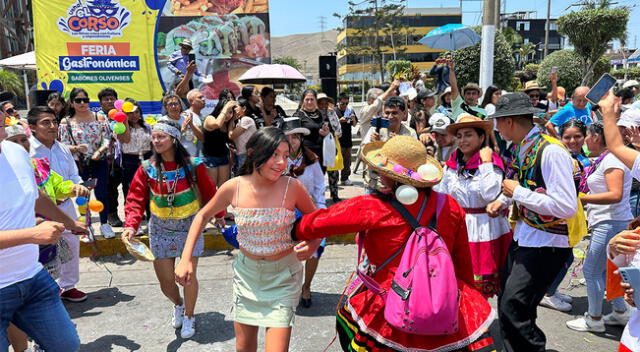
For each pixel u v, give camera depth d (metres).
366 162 2.47
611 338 3.89
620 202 3.72
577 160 4.41
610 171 3.56
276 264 2.87
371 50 61.03
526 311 3.03
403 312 2.26
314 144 6.80
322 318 4.33
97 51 10.70
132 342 3.93
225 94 6.66
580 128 4.64
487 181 3.22
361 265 2.67
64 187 3.93
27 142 3.70
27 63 16.17
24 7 39.53
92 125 6.01
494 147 3.47
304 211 2.96
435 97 7.01
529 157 2.99
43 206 3.01
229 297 4.78
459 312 2.41
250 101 6.59
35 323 2.71
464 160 3.54
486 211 3.35
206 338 3.98
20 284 2.57
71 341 2.82
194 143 6.94
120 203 7.75
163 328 4.17
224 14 11.22
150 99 10.98
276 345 2.73
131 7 10.72
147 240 6.00
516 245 3.18
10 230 2.31
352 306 2.55
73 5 10.51
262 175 2.76
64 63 10.63
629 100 6.96
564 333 4.00
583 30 18.50
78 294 4.73
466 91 6.67
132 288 5.07
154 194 3.82
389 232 2.42
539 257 3.01
